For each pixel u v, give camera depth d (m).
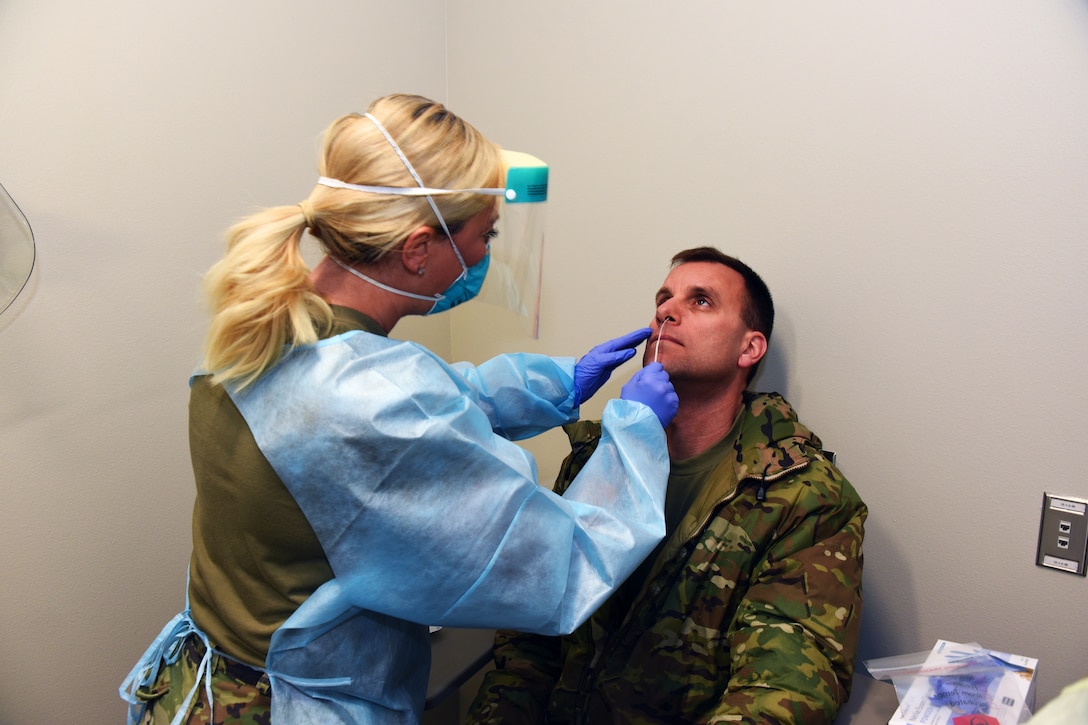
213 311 0.90
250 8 1.46
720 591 1.20
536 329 1.14
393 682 1.05
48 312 1.29
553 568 0.95
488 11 1.73
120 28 1.31
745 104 1.43
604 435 1.10
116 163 1.33
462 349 1.95
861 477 1.41
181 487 1.51
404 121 0.91
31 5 1.21
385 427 0.85
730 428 1.36
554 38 1.65
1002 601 1.30
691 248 1.53
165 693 1.02
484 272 1.05
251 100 1.49
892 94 1.28
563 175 1.68
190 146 1.42
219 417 0.91
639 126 1.56
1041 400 1.22
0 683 1.33
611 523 1.00
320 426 0.85
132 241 1.37
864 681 1.25
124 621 1.46
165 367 1.45
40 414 1.31
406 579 0.91
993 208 1.22
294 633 0.93
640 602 1.25
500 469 0.91
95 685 1.44
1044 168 1.17
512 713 1.33
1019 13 1.16
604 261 1.65
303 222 0.91
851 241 1.36
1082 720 0.53
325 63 1.60
